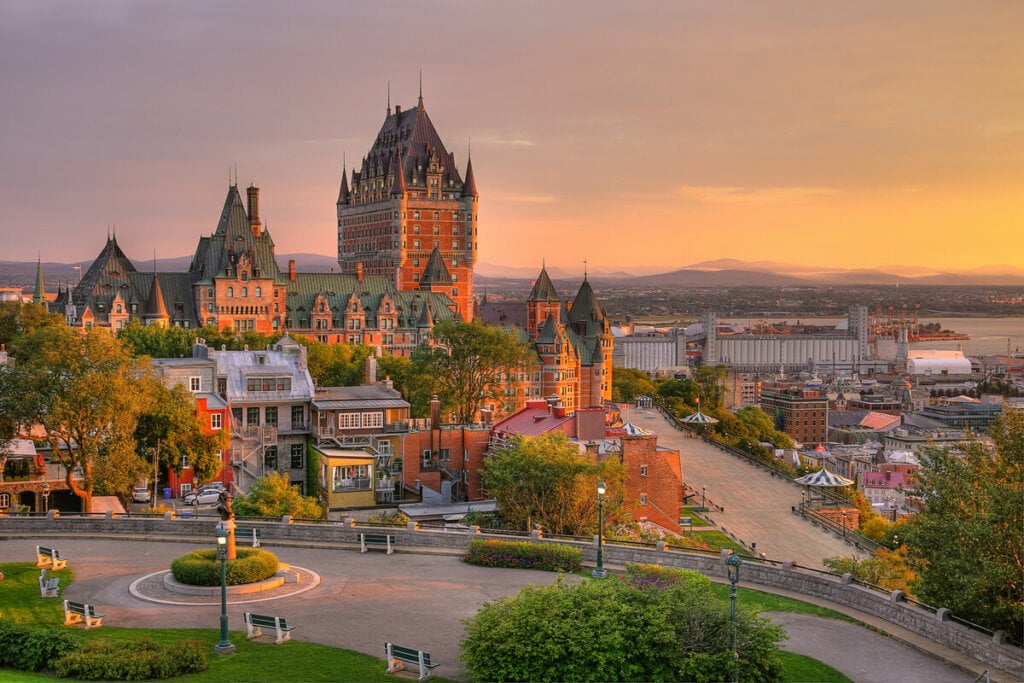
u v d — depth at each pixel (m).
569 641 43.44
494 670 43.69
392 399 120.88
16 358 109.06
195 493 102.56
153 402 94.44
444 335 171.00
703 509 145.25
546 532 75.62
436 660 47.72
